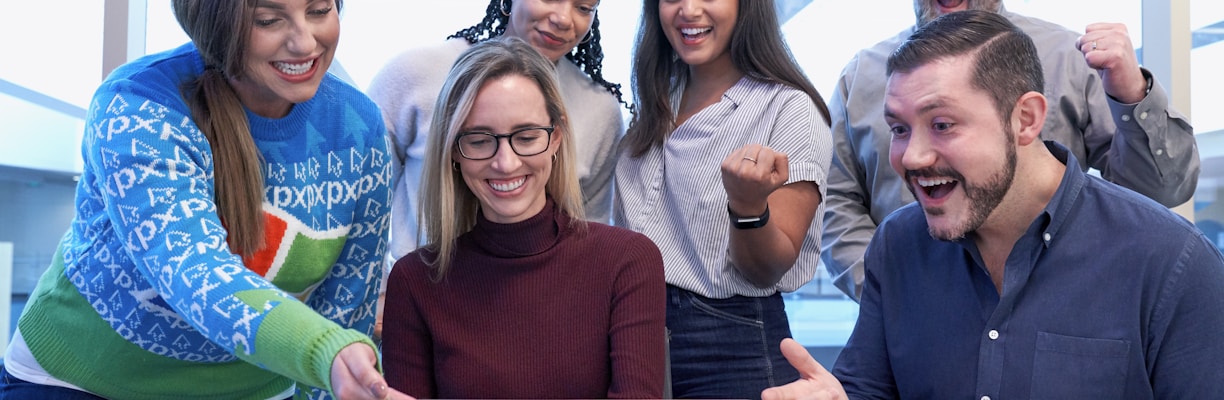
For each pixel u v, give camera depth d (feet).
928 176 4.21
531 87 4.74
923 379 4.67
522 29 6.25
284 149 4.27
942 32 4.20
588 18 6.30
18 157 7.89
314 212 4.42
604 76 6.72
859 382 4.88
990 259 4.56
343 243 4.64
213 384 4.56
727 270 5.68
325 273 4.61
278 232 4.31
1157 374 4.23
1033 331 4.34
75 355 4.27
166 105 3.87
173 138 3.83
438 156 4.81
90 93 7.02
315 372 3.20
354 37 7.86
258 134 4.21
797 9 8.82
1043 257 4.38
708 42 6.01
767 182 5.05
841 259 7.06
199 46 3.84
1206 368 4.09
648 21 6.25
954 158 4.12
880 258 4.94
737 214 5.25
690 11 5.88
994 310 4.41
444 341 4.73
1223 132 7.86
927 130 4.17
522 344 4.68
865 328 4.95
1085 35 5.76
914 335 4.71
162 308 4.12
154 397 4.43
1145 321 4.21
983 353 4.42
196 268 3.53
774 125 5.84
